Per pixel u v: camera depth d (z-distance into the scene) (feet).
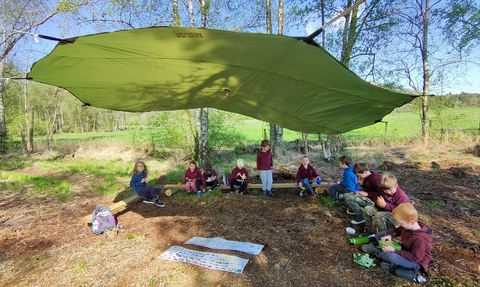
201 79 10.64
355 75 8.64
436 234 12.27
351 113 11.81
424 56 36.96
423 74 37.45
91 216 14.57
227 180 20.97
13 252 11.93
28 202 19.54
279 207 16.47
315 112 12.19
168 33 7.60
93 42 8.02
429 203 16.24
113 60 9.25
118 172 29.19
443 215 14.49
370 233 12.21
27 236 13.58
